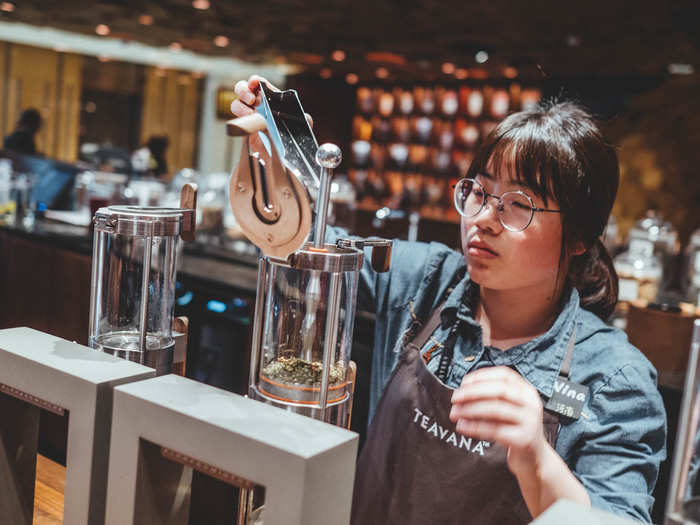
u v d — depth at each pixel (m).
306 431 0.72
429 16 5.90
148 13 7.02
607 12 5.18
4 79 9.87
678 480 0.65
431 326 1.24
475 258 1.11
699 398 0.64
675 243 3.33
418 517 1.07
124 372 0.84
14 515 0.96
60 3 6.87
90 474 0.81
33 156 5.52
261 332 0.88
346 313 0.86
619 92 7.33
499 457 1.02
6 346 0.90
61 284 3.43
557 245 1.10
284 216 0.76
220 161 11.91
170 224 0.93
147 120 11.24
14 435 0.94
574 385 1.08
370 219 4.81
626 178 7.03
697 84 6.86
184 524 0.86
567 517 0.62
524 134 1.07
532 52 6.94
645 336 2.04
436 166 9.11
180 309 2.96
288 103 0.83
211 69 11.39
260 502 0.91
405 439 1.09
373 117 9.81
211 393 0.80
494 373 0.82
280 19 6.66
